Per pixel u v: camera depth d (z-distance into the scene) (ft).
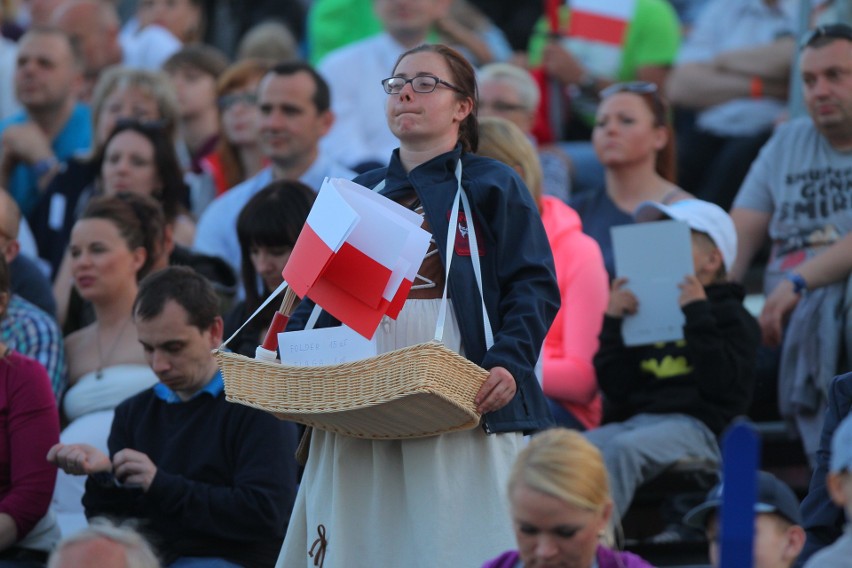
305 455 54.08
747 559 37.04
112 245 72.33
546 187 91.97
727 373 68.03
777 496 44.39
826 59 74.43
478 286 49.96
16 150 99.30
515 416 49.34
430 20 105.40
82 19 119.14
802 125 78.07
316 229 48.24
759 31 107.45
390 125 51.49
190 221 90.58
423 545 49.52
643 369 69.82
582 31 105.19
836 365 72.23
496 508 49.83
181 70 105.60
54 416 62.75
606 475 41.29
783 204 77.46
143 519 60.03
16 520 60.90
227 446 60.75
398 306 48.16
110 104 95.86
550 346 73.26
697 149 103.55
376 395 46.34
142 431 62.13
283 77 84.94
